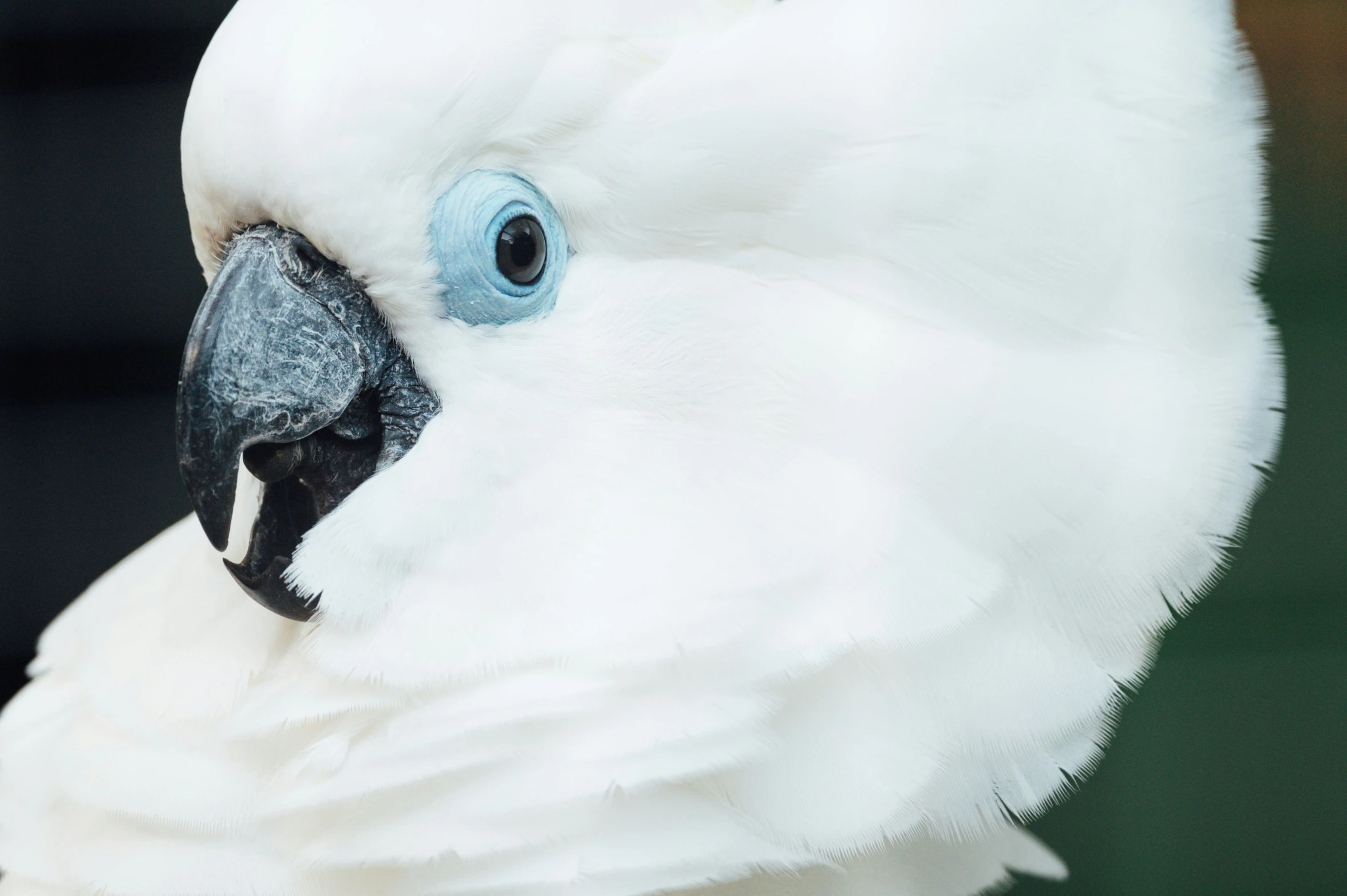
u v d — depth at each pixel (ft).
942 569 2.41
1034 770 2.42
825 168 2.41
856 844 2.40
